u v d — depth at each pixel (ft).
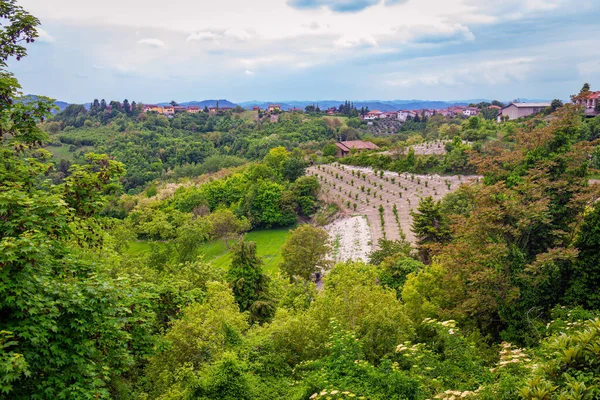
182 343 67.51
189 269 115.96
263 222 274.36
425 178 265.13
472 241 82.64
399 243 142.00
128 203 314.76
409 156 285.23
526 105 402.31
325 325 69.67
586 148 86.84
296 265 160.97
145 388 66.80
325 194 270.46
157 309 53.21
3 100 48.83
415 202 224.12
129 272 98.27
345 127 586.86
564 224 83.20
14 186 43.27
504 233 79.36
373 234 190.19
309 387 50.62
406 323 66.69
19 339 34.09
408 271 110.93
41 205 37.17
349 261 105.81
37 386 33.94
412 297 78.79
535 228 78.28
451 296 82.53
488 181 111.75
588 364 35.60
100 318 37.63
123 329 43.70
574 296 67.31
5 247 32.07
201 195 294.87
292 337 66.39
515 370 44.32
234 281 110.73
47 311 34.58
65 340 35.76
